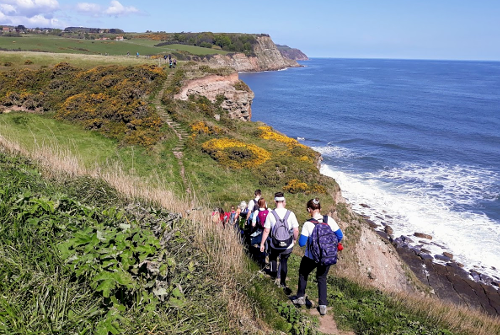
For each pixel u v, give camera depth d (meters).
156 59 48.91
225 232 8.02
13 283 3.38
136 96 31.50
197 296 4.64
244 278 6.22
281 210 7.30
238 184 22.73
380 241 21.14
